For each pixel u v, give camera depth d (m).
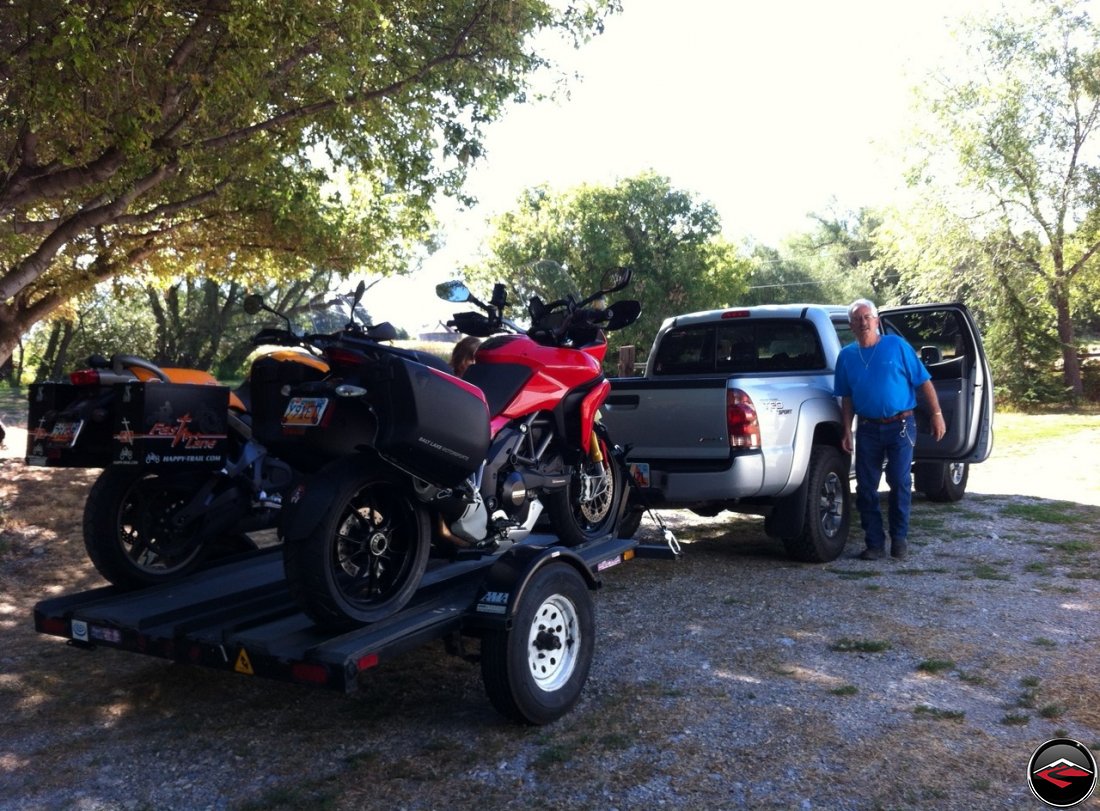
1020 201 26.28
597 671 4.87
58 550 7.86
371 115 10.51
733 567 6.98
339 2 8.86
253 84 8.81
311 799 3.58
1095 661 4.77
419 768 3.82
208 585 4.81
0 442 10.45
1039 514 8.61
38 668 5.12
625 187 34.84
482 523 4.63
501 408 4.87
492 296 5.49
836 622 5.52
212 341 43.19
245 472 5.50
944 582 6.35
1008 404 26.48
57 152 9.90
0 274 13.66
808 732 4.03
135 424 4.50
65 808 3.59
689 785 3.61
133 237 14.41
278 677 3.70
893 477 7.01
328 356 4.18
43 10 7.55
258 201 12.96
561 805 3.50
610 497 5.95
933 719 4.13
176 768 3.90
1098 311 28.70
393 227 14.90
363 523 4.19
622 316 5.79
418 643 3.88
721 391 6.43
